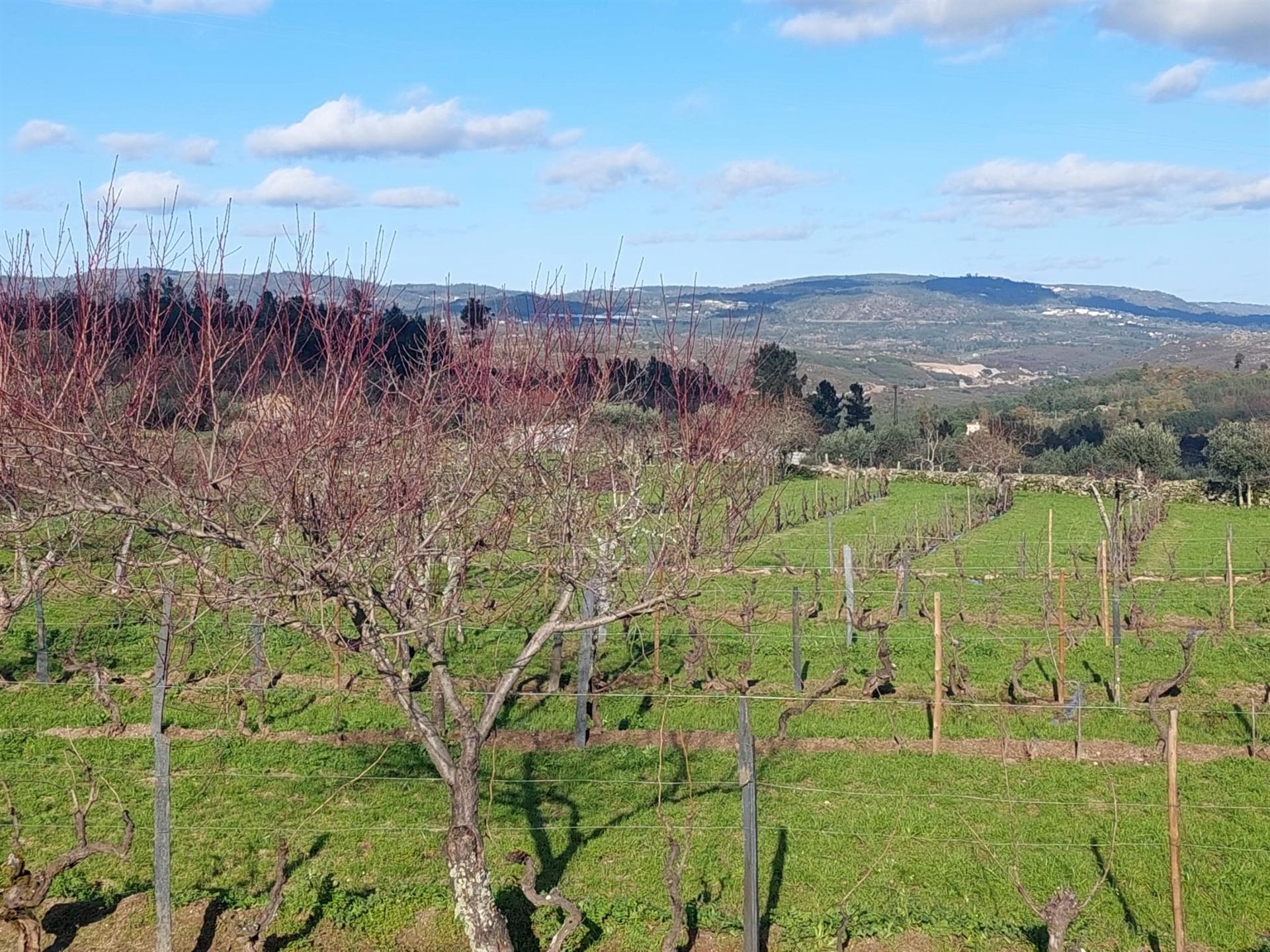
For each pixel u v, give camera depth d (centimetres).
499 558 999
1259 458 4091
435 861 1019
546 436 954
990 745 1330
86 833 1047
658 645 1652
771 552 2933
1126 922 916
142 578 1159
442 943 884
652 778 1223
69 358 948
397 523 802
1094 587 2411
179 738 1345
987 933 884
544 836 1071
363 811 1132
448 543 884
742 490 1045
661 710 1466
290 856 1031
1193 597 2302
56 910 923
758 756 1295
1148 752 1302
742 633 1873
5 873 898
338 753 1294
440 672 818
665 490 941
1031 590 2373
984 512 3841
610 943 876
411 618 779
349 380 815
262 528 925
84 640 1778
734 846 1048
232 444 880
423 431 860
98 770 1232
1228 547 2031
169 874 850
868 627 1802
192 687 1459
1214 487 4216
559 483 977
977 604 2216
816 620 2048
